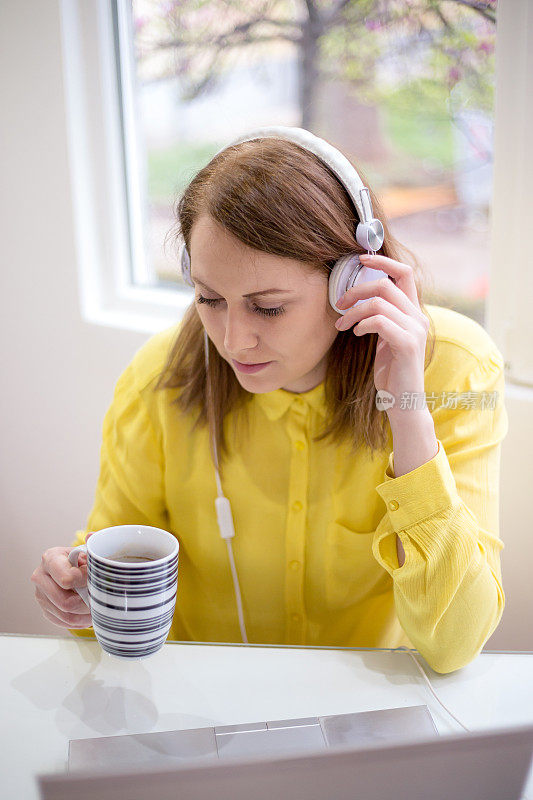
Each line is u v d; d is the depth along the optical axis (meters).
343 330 0.94
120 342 1.79
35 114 1.76
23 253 1.89
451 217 1.57
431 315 1.08
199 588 1.15
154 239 1.90
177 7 1.76
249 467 1.07
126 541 0.84
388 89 1.58
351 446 1.03
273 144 0.86
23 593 2.17
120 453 1.13
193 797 0.67
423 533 0.89
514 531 1.38
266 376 0.91
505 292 1.39
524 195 1.31
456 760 0.70
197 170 0.93
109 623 0.78
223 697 0.84
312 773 0.69
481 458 1.01
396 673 0.89
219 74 1.77
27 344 1.97
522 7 1.24
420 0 1.49
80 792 0.67
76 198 1.78
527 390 1.36
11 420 2.07
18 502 2.12
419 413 0.90
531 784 0.73
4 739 0.78
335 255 0.86
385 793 0.69
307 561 1.08
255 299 0.84
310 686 0.86
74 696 0.84
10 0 1.70
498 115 1.31
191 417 1.08
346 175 0.86
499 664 0.91
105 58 1.76
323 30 1.64
